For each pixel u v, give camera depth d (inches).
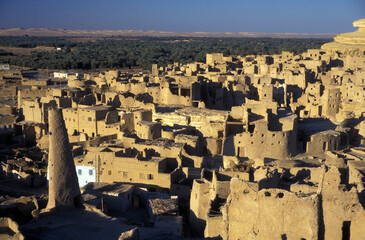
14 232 2011.6
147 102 4623.5
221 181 2255.2
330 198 1715.1
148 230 2161.7
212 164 3085.6
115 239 2014.0
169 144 3203.7
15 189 3031.5
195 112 4030.5
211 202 2196.1
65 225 2108.8
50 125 2204.7
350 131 3742.6
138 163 2901.1
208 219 2073.1
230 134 3597.4
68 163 2240.4
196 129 3713.1
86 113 3905.0
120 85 4891.7
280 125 3467.0
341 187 1758.1
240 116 3747.5
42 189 3038.9
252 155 3321.9
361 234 1720.0
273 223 1759.4
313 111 4178.2
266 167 2620.6
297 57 6333.7
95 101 4623.5
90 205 2303.2
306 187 2102.6
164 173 2874.0
